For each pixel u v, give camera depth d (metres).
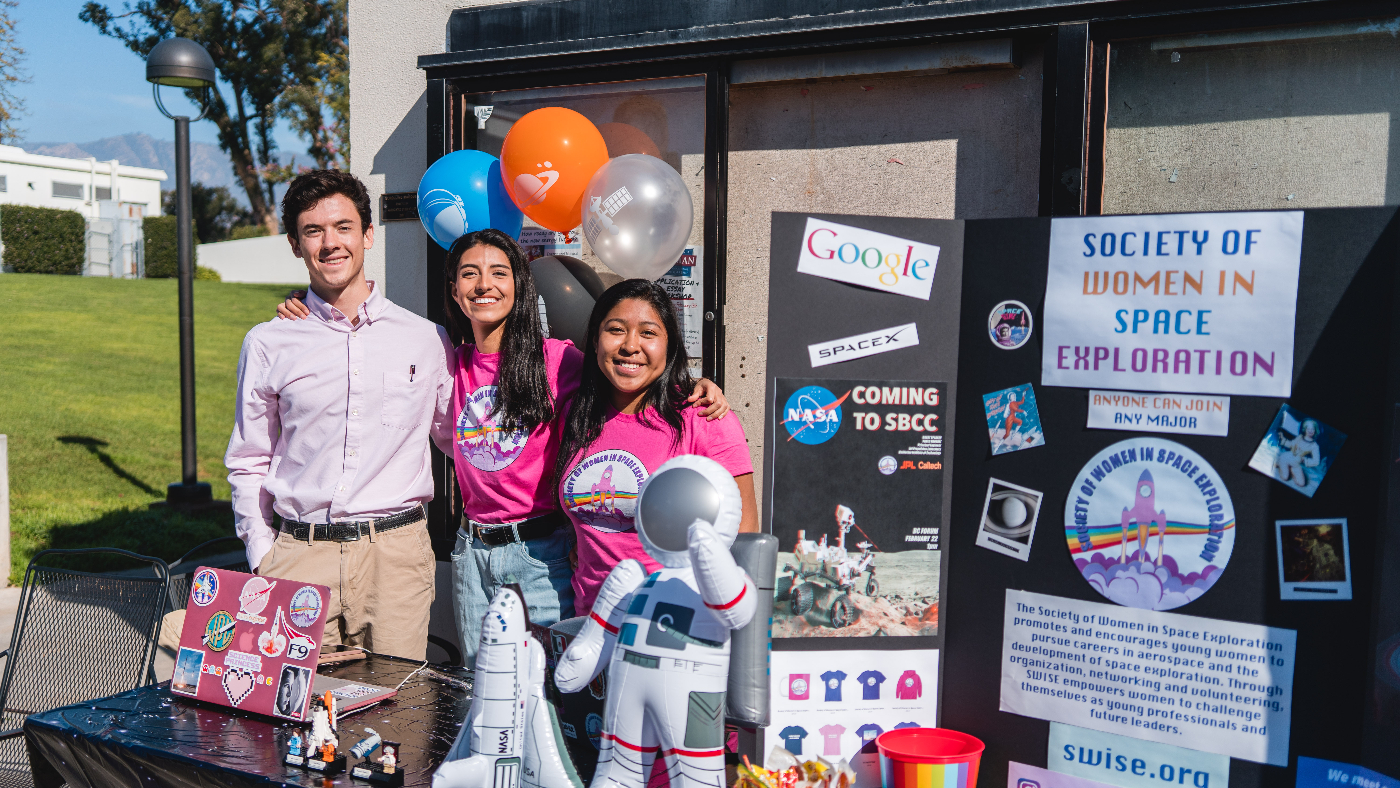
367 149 4.37
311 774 2.04
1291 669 2.22
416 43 4.23
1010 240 2.47
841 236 2.54
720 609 1.88
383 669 2.67
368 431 2.83
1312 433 2.19
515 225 3.62
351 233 2.81
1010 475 2.48
